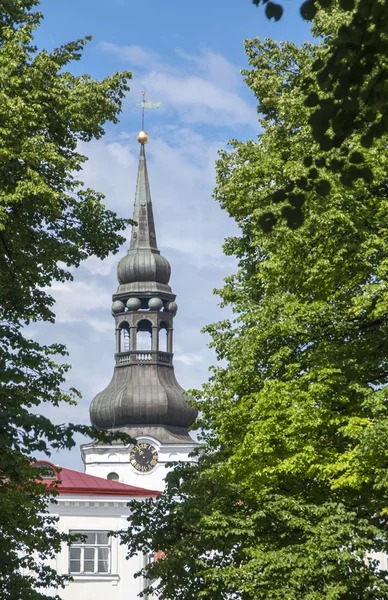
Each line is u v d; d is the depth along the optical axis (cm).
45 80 4509
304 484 4666
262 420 4478
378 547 4300
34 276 4562
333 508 4316
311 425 4297
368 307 4356
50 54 4650
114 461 16225
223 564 4947
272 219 1919
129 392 16612
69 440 2694
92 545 9638
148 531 5194
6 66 4372
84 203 4653
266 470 4425
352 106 1809
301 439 4394
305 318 4431
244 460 4541
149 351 16775
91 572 9594
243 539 4806
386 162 4281
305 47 5238
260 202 4719
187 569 5019
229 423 4750
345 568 4256
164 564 4969
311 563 4262
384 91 1830
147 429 16588
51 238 4541
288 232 4328
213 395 4981
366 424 4247
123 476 16200
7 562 4606
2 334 2861
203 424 5162
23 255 4491
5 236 4438
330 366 4350
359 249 4278
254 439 4431
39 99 4469
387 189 4478
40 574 5062
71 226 4666
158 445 16288
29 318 4650
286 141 4784
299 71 5144
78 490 9638
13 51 4428
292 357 4634
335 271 4372
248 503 4775
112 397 16738
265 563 4362
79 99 4569
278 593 4312
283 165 4669
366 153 4281
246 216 5000
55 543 5109
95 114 4656
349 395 4391
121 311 16900
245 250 5334
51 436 2631
